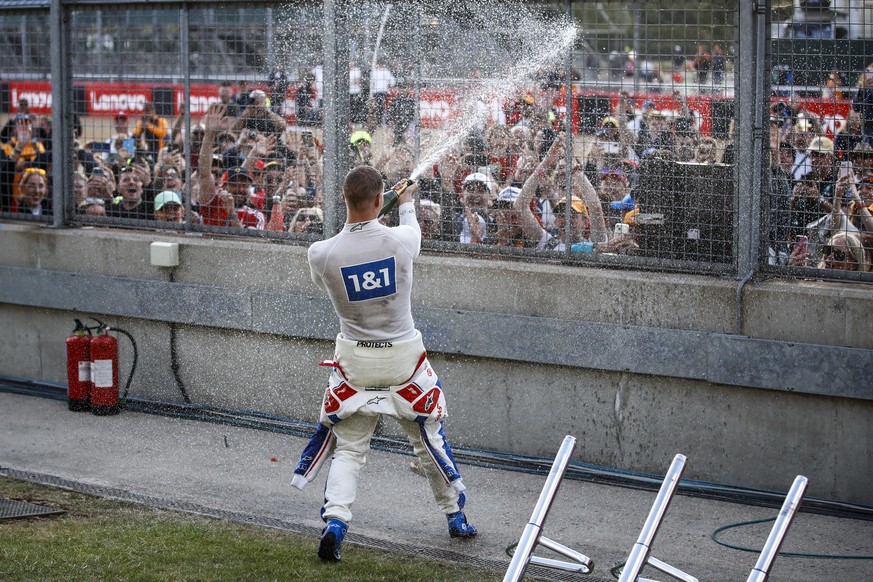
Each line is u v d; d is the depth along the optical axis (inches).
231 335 355.3
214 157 363.6
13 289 385.7
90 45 379.6
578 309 306.2
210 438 336.2
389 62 329.7
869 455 277.1
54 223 388.8
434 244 332.5
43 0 383.6
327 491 239.8
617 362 299.3
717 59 291.4
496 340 313.6
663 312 295.6
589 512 279.9
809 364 277.1
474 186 324.5
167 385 367.2
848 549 256.8
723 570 243.8
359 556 242.4
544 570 240.4
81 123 385.1
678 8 293.7
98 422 350.3
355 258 233.1
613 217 309.0
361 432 244.1
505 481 303.0
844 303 275.0
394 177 334.0
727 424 292.0
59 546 239.6
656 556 251.4
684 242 301.7
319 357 343.3
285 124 349.7
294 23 343.0
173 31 363.6
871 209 281.1
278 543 248.2
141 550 239.3
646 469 303.0
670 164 300.2
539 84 312.2
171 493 286.0
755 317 284.7
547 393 313.1
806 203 286.8
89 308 373.4
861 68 277.3
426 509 280.4
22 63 396.5
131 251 368.2
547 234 318.0
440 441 248.4
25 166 401.7
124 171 379.9
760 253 291.7
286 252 343.9
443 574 232.8
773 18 283.9
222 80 358.0
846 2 276.8
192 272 359.3
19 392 381.4
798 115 284.7
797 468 285.3
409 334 239.9
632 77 301.6
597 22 303.6
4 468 300.4
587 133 308.8
